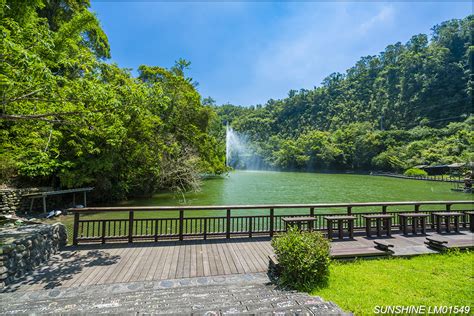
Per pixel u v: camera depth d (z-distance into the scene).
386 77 79.00
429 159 39.59
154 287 3.74
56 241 5.20
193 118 20.61
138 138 13.55
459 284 3.56
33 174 10.30
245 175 44.22
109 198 14.04
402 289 3.39
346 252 4.58
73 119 5.62
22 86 4.62
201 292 3.35
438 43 72.12
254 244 5.70
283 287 3.55
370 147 49.12
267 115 104.56
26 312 2.33
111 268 4.40
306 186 25.77
